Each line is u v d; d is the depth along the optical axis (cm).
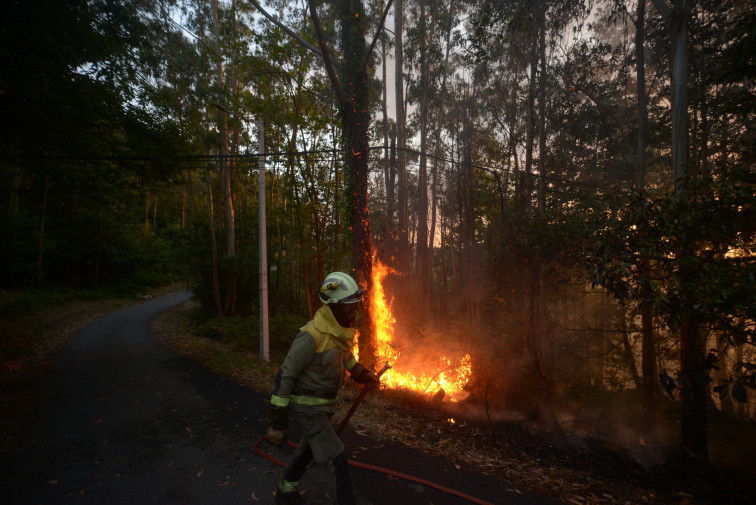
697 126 1016
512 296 755
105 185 1165
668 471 595
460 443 479
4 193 1312
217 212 2195
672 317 461
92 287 3030
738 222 459
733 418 995
